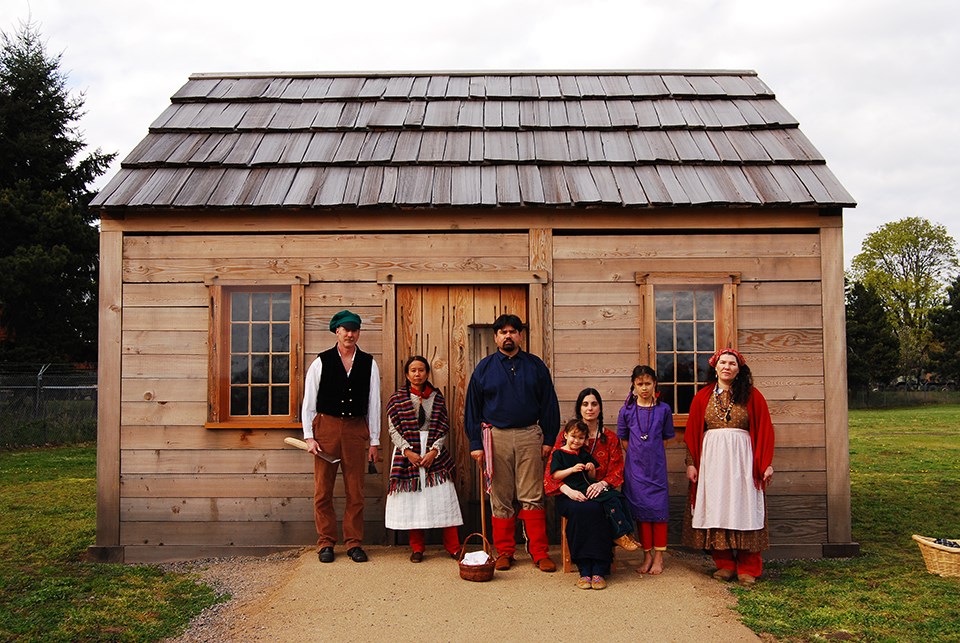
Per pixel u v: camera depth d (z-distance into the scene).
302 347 6.70
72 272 25.88
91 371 25.89
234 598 5.38
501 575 5.67
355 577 5.61
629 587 5.38
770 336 6.67
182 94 8.26
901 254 45.50
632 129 7.71
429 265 6.74
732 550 5.75
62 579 5.86
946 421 23.92
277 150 7.31
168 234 6.75
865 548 6.80
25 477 11.48
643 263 6.73
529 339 6.71
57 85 28.27
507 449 5.85
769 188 6.72
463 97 8.33
